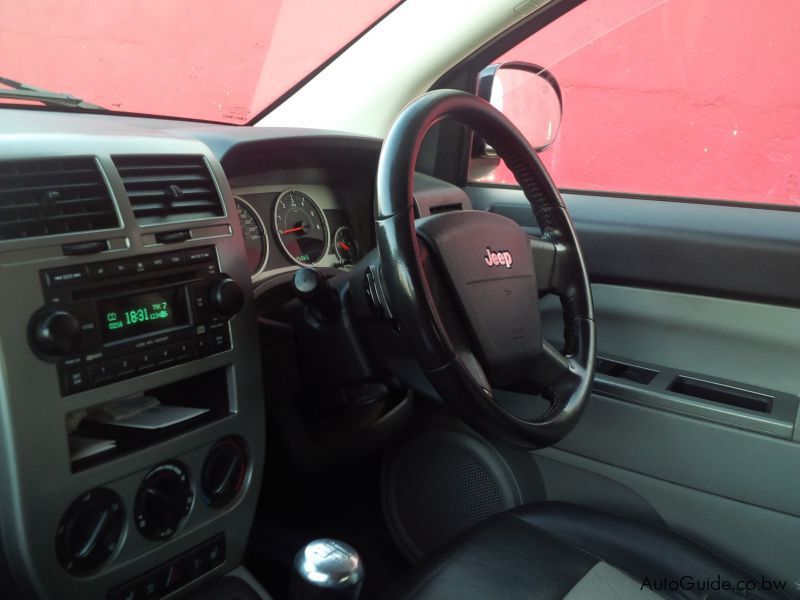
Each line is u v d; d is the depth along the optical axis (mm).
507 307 1108
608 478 1437
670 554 1147
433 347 982
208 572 1090
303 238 1540
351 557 823
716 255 1410
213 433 1062
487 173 1883
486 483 1512
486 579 1023
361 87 1671
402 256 972
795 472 1246
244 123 1659
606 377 1438
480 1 1589
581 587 1012
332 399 1386
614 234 1519
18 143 875
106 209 931
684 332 1470
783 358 1378
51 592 892
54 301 862
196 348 1031
